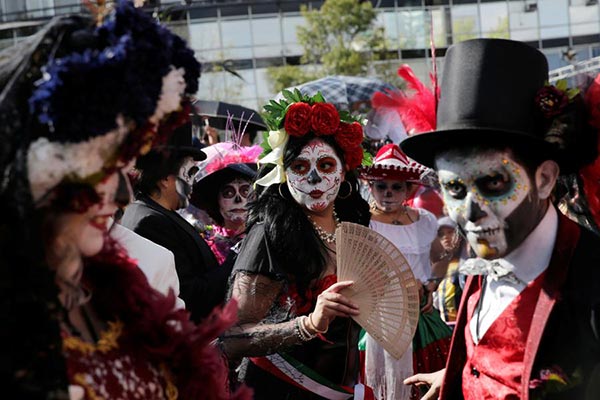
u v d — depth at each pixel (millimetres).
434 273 3996
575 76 2490
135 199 3826
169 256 2840
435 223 4656
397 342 3346
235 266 3512
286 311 3473
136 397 1951
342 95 8328
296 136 3604
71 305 1917
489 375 2545
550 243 2473
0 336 1647
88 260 2049
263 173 3729
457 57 2512
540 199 2482
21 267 1689
